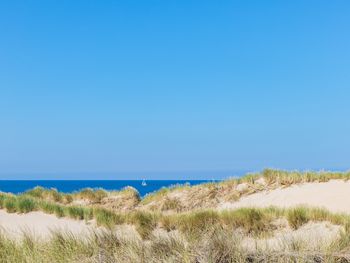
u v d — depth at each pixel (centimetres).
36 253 860
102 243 900
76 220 1728
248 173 2491
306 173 2333
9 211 1866
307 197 2072
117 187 16525
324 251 767
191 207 2364
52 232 1033
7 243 962
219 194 2391
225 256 737
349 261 745
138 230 1474
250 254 751
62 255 859
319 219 1423
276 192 2239
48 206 1861
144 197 2673
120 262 768
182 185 2639
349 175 2231
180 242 841
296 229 1395
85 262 805
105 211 1750
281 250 798
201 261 727
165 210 2405
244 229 1415
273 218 1462
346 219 1377
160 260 754
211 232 884
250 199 2253
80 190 2770
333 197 1986
